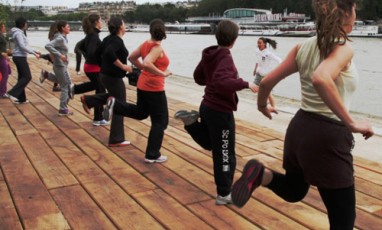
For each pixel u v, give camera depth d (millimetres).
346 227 2232
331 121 2178
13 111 7742
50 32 8109
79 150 5324
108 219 3428
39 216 3471
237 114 7656
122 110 4617
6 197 3867
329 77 2006
